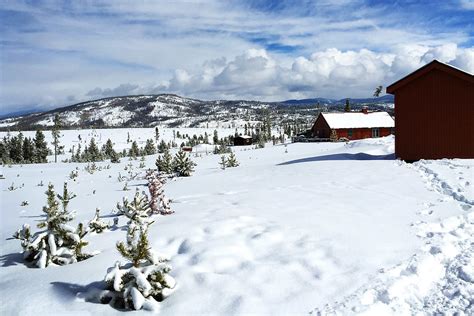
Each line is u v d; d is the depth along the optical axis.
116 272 4.88
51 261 6.40
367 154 21.39
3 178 26.67
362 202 9.57
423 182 11.88
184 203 10.60
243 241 6.72
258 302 4.76
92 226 8.09
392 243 6.62
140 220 7.85
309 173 14.91
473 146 16.09
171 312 4.59
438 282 5.41
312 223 7.64
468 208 8.88
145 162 38.56
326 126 62.09
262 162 27.22
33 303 4.77
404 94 18.08
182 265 5.85
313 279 5.33
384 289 4.98
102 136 160.38
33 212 13.05
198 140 112.94
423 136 17.53
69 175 27.20
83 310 4.63
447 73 16.64
